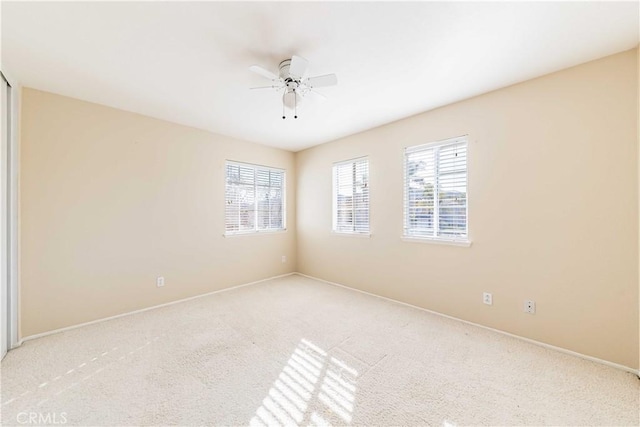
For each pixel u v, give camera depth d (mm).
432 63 2076
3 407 1569
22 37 1728
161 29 1671
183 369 1960
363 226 3854
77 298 2670
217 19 1586
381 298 3561
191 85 2412
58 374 1889
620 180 1941
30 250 2410
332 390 1741
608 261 1991
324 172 4410
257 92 2543
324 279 4441
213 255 3812
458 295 2822
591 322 2059
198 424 1462
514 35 1744
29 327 2402
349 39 1789
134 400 1635
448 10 1524
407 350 2225
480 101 2625
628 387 1736
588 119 2057
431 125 3004
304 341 2389
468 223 2729
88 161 2736
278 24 1636
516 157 2406
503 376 1866
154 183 3213
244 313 3043
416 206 3209
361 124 3494
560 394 1680
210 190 3773
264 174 4543
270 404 1616
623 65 1921
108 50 1889
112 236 2895
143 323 2758
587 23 1627
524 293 2377
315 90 2477
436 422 1475
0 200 2104
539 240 2293
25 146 2387
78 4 1444
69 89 2475
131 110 2986
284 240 4809
